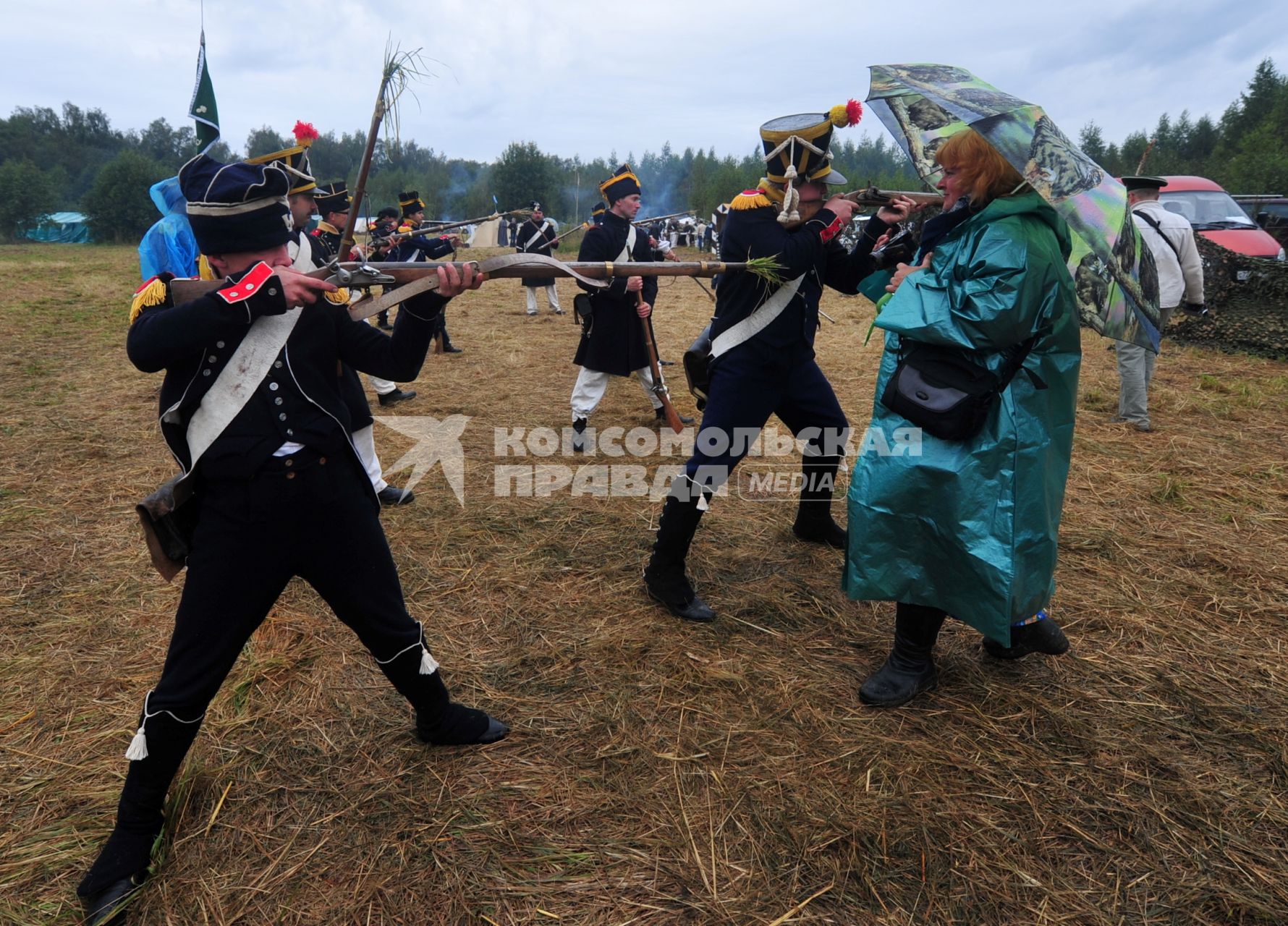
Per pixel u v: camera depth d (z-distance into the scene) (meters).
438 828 2.11
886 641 3.03
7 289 14.18
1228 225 10.87
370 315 1.83
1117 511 4.15
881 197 3.01
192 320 1.66
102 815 2.13
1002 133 2.13
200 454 1.79
